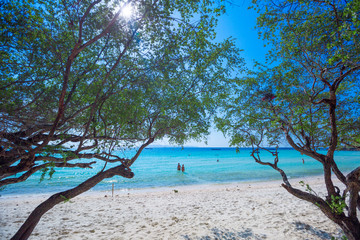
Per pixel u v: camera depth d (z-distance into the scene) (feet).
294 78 15.74
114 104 12.32
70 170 107.24
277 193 44.04
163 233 23.04
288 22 13.25
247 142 17.98
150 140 14.19
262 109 16.84
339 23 11.44
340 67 13.98
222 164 134.72
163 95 14.32
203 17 10.68
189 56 12.62
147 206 35.94
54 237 22.45
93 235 22.93
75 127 12.84
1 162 10.30
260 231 22.35
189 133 15.56
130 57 12.60
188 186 62.95
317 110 15.58
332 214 14.46
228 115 17.92
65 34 11.50
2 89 9.58
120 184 67.62
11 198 48.01
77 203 38.65
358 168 12.95
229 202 37.40
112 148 12.32
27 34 10.22
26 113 10.93
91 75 12.25
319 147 16.29
